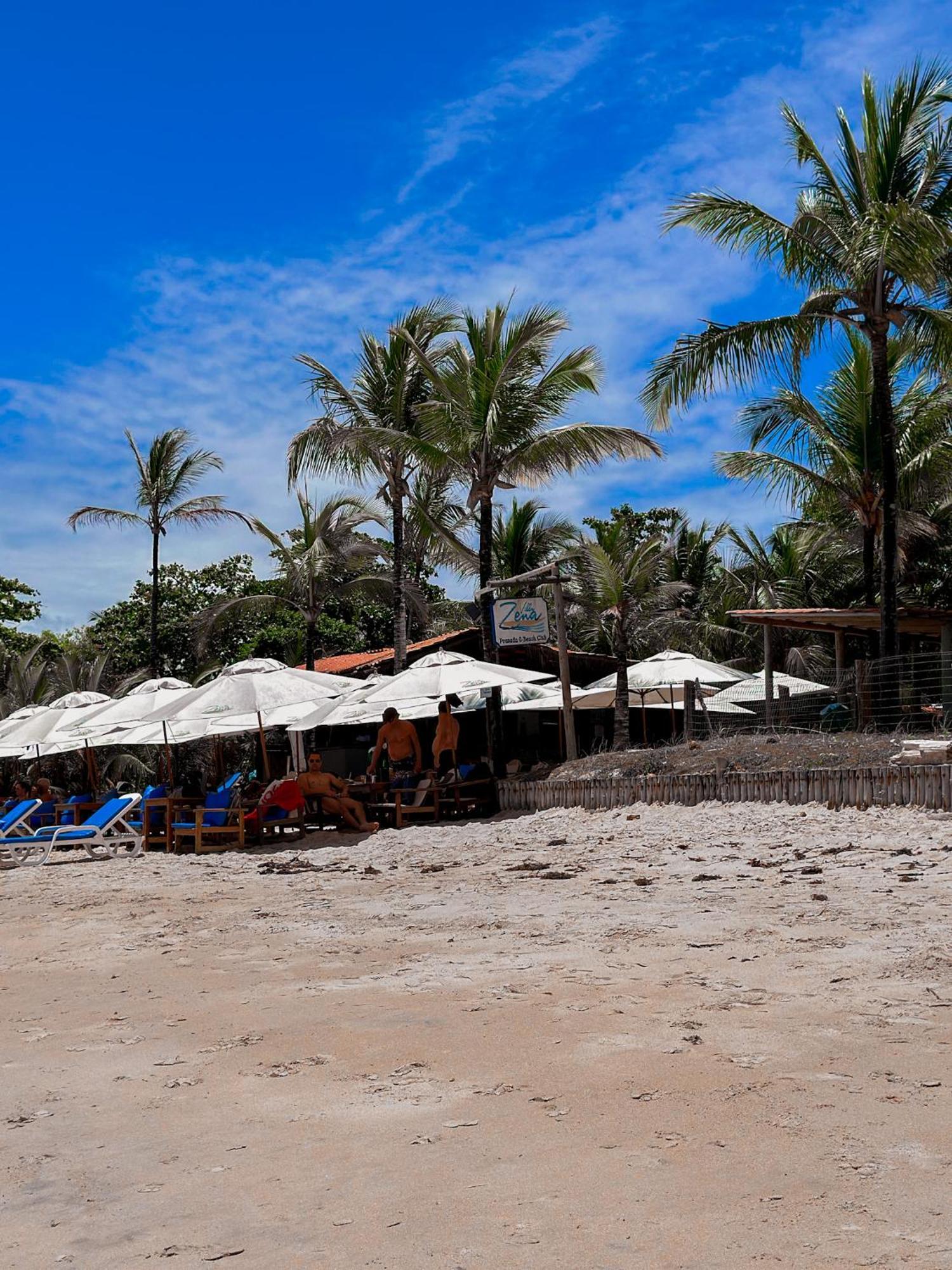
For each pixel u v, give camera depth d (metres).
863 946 6.33
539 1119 3.88
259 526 38.09
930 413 24.86
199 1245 3.07
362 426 23.05
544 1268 2.80
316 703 21.62
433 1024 5.24
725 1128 3.67
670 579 40.09
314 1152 3.73
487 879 10.83
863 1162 3.32
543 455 22.08
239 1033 5.36
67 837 17.98
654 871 10.46
